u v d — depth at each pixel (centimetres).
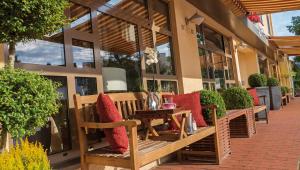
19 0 213
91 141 370
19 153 217
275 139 602
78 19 384
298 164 407
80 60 379
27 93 211
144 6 543
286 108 1304
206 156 473
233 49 1057
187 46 666
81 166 320
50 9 234
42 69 324
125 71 467
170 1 630
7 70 216
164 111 367
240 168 410
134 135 285
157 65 555
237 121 665
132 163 282
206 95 484
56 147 328
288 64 2564
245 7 834
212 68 852
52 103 232
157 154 316
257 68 1476
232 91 711
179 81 618
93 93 389
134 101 426
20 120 204
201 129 432
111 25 450
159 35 584
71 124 346
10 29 221
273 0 770
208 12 759
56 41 350
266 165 414
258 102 885
